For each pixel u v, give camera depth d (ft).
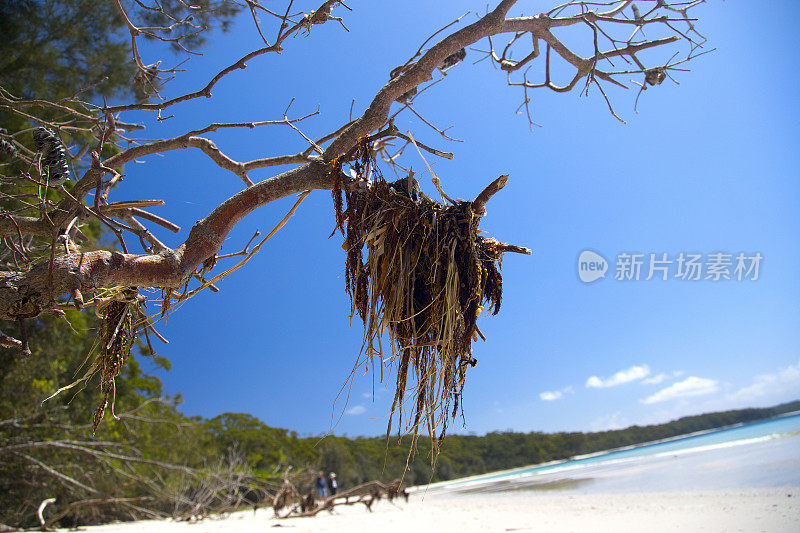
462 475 206.90
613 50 13.55
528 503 50.70
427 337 8.83
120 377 51.93
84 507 44.19
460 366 8.96
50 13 20.40
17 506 41.27
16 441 38.93
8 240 11.68
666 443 287.07
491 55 15.24
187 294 9.49
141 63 14.62
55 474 38.24
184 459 64.39
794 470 50.31
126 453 48.65
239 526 40.37
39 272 6.95
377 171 8.84
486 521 35.37
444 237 8.77
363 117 9.15
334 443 138.10
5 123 20.61
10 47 19.93
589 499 48.49
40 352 38.09
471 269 8.78
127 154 12.48
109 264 7.36
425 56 9.59
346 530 33.68
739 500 34.76
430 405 8.71
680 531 25.11
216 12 18.98
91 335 39.96
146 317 9.37
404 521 37.83
